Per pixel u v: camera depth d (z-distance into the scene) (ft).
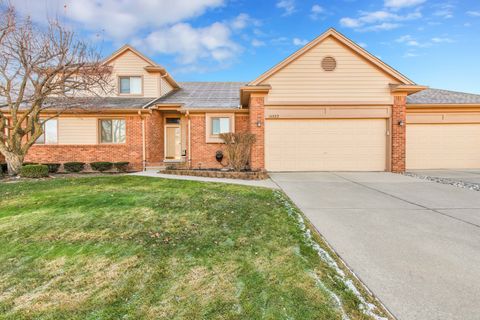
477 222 15.70
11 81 35.01
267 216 16.74
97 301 8.36
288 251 11.76
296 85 37.73
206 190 24.43
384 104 37.45
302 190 25.12
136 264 10.75
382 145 38.19
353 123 38.14
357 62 37.42
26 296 8.71
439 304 8.08
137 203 19.74
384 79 37.37
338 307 7.93
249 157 38.40
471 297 8.41
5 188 25.59
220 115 44.96
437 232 14.07
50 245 12.70
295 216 16.79
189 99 50.90
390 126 37.63
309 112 37.99
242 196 22.12
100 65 38.11
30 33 32.65
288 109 38.04
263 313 7.64
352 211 18.10
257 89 37.22
